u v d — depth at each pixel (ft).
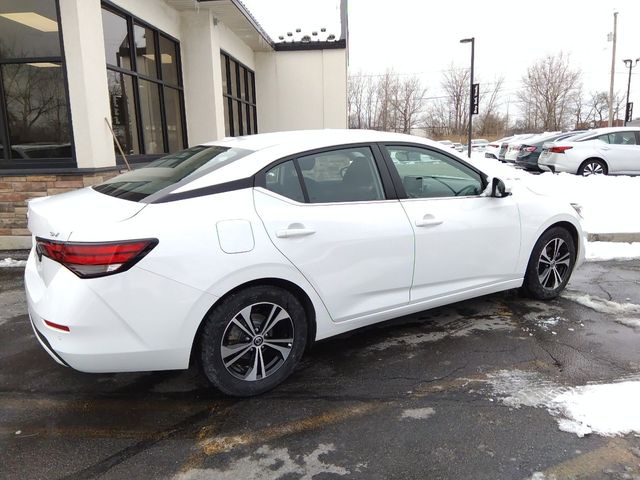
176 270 8.75
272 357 10.37
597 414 9.14
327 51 48.29
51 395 10.33
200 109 34.55
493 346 12.12
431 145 12.50
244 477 7.75
